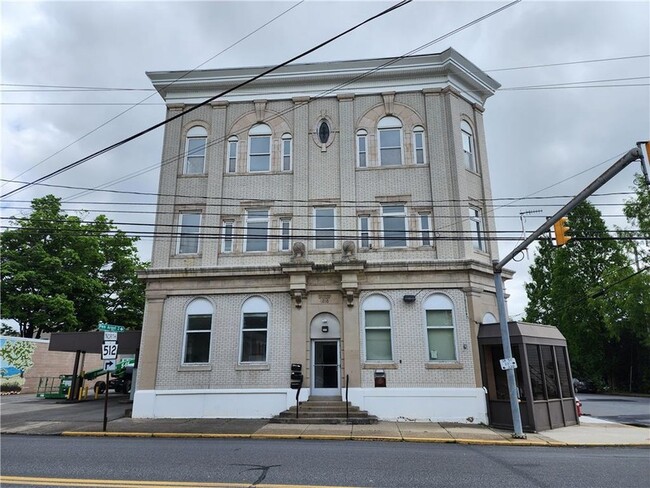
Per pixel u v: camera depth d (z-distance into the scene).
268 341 16.42
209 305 17.09
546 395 15.02
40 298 29.66
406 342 15.92
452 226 17.09
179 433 12.62
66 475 7.27
